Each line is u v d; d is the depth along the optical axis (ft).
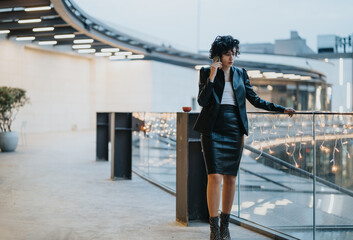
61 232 10.55
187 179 11.26
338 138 9.36
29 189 17.13
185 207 11.36
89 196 15.69
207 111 9.20
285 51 139.03
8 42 56.95
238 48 9.25
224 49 9.12
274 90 119.96
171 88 90.68
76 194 16.10
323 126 9.43
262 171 11.52
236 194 12.05
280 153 10.74
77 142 45.29
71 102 73.92
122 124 20.04
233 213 12.19
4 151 33.96
